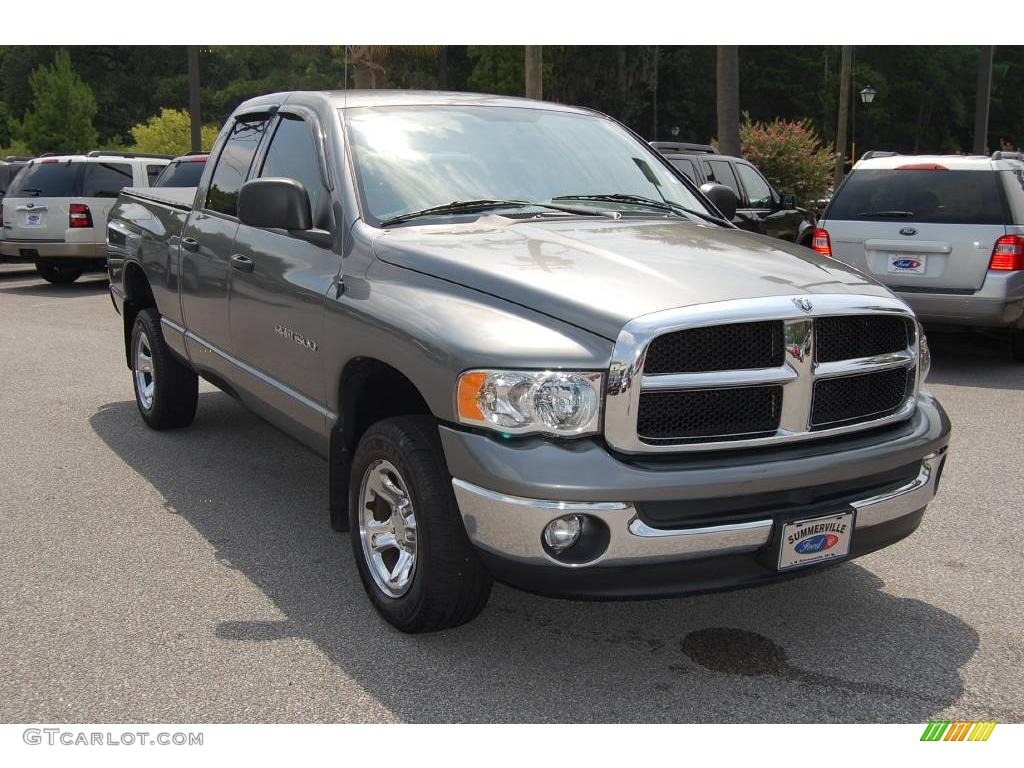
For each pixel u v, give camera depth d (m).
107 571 4.55
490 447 3.32
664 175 5.29
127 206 7.10
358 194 4.35
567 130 5.19
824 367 3.52
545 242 4.00
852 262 9.36
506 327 3.42
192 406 6.80
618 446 3.27
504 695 3.51
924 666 3.74
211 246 5.44
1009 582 4.51
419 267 3.88
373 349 3.85
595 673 3.67
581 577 3.31
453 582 3.65
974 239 8.78
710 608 4.23
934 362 9.82
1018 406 7.88
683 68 62.78
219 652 3.78
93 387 8.41
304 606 4.20
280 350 4.70
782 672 3.69
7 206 15.52
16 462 6.22
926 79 72.19
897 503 3.72
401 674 3.64
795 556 3.46
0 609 4.14
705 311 3.32
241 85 48.97
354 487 4.07
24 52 66.56
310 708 3.40
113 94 65.69
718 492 3.29
